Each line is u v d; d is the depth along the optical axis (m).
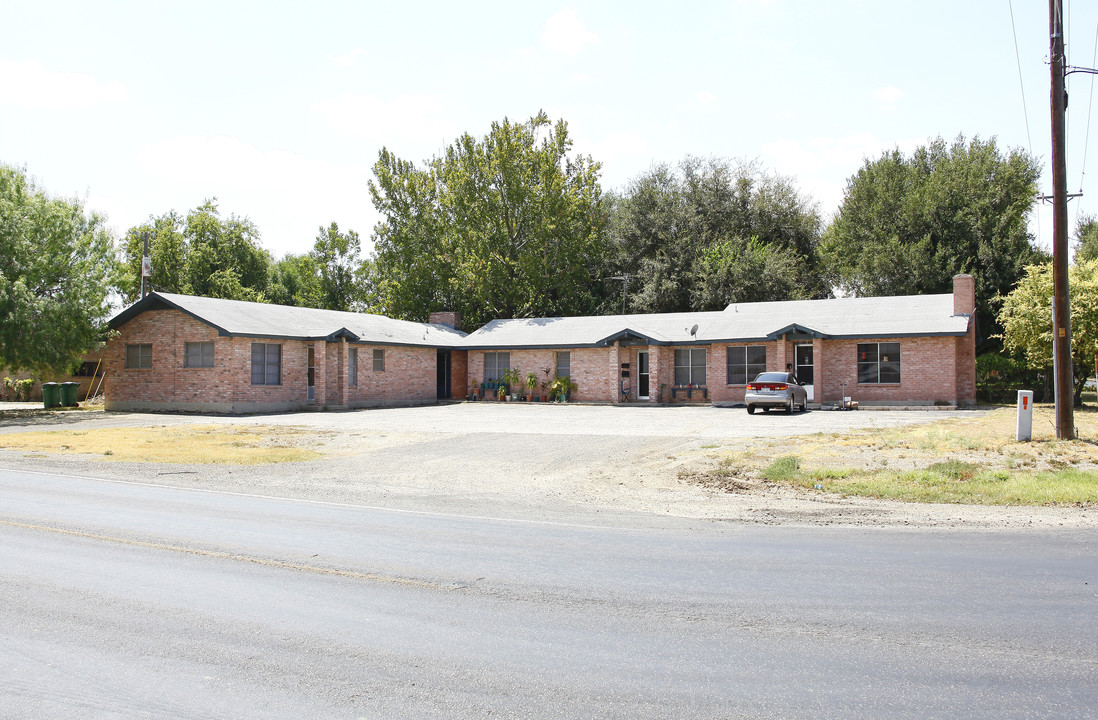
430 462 16.70
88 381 41.91
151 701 4.67
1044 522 9.97
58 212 32.94
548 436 21.84
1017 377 39.53
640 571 7.66
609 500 12.20
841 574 7.49
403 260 51.97
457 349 42.53
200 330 32.25
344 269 64.69
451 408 36.41
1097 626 5.94
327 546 8.82
